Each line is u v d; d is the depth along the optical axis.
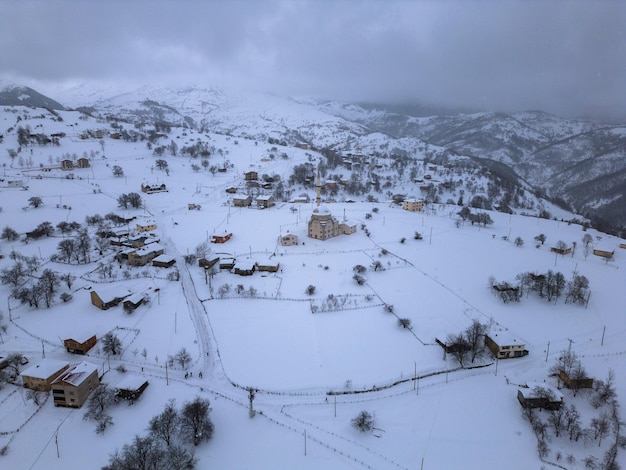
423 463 72.00
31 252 149.50
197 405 74.62
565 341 108.88
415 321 115.06
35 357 96.12
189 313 115.75
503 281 138.50
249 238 176.25
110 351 96.50
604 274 146.12
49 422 77.69
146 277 135.88
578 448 75.81
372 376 93.50
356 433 77.69
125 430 75.56
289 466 69.88
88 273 136.88
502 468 71.69
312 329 109.94
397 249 167.25
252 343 103.50
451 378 93.75
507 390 90.25
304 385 90.12
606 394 86.06
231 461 70.44
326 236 176.38
